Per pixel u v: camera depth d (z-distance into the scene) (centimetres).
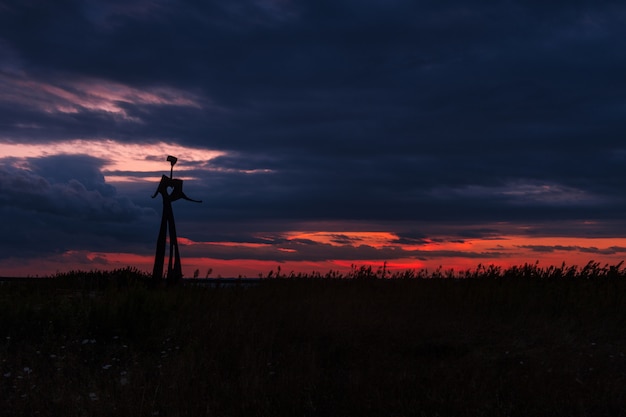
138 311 995
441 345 911
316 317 1052
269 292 1262
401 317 1078
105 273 1592
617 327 988
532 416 613
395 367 805
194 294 1188
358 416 633
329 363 852
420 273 1434
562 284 1238
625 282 1219
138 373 750
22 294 1201
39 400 653
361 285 1391
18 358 802
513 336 948
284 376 739
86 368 779
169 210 1633
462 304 1173
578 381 701
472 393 668
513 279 1334
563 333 934
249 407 641
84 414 619
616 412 625
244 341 899
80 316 966
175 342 916
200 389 704
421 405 643
